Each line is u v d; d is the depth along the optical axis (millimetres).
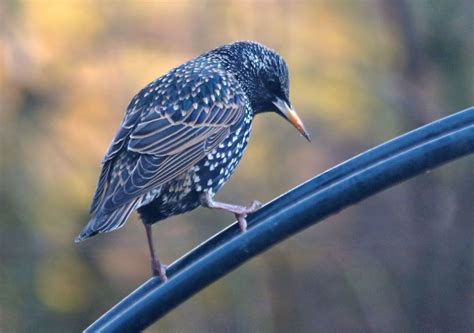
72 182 14594
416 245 16000
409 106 14859
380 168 5215
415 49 14805
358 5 15141
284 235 5332
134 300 5508
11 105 14531
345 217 16578
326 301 16438
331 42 15211
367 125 15211
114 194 6160
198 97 6898
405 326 16016
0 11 14383
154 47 15062
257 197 14898
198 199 6723
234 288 15938
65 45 14758
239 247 5332
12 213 14422
